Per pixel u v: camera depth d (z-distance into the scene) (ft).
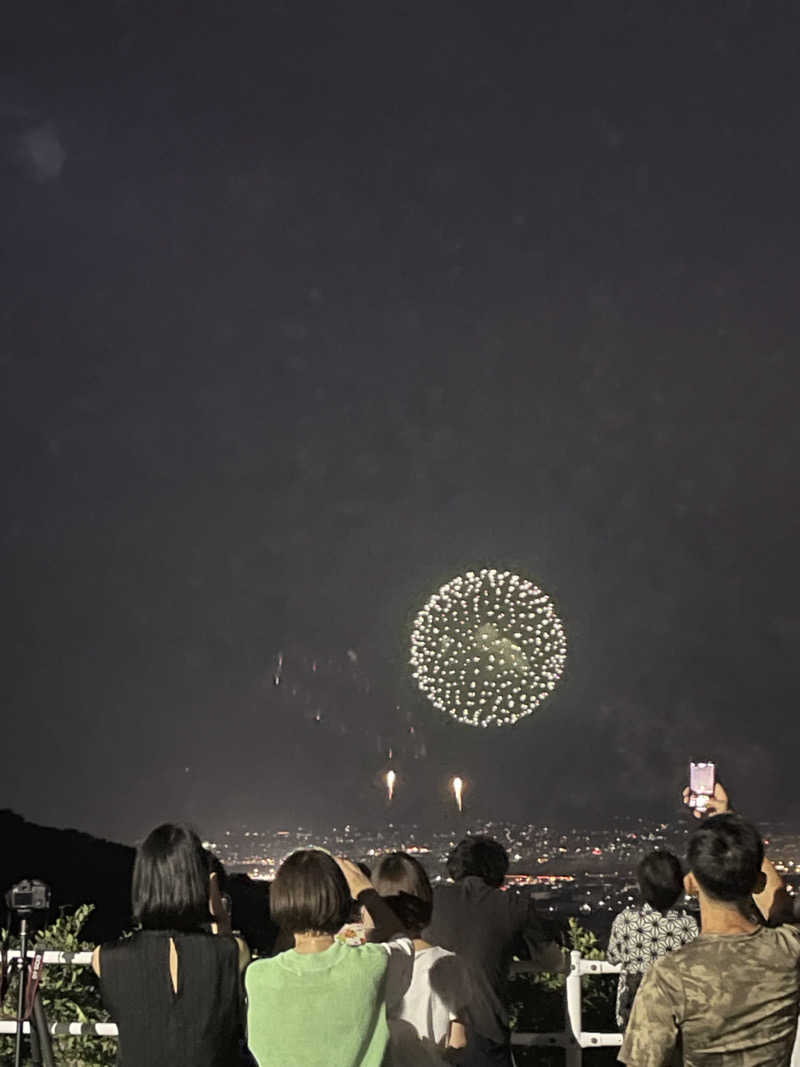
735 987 14.39
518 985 32.71
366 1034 16.56
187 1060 16.40
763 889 15.98
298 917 16.88
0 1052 25.88
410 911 19.19
